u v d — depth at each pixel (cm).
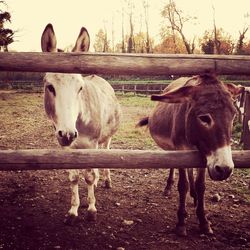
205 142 277
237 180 550
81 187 524
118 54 260
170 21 4356
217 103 274
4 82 3816
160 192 504
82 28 347
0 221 391
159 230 373
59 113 315
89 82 449
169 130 398
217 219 401
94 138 405
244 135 712
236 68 267
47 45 333
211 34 5238
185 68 264
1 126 1149
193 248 330
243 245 335
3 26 3316
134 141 866
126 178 570
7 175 579
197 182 361
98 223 391
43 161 267
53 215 413
